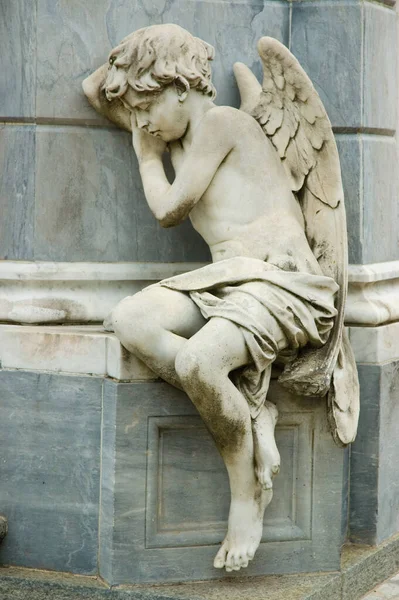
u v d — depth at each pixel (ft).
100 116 47.62
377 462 49.70
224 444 42.70
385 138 51.85
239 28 49.21
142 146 46.65
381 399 49.49
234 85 49.06
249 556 43.29
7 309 47.32
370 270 49.83
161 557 44.01
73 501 44.86
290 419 45.06
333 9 49.57
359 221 49.62
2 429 45.68
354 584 47.39
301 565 45.68
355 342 49.62
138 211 48.47
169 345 42.27
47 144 47.09
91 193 47.80
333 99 49.78
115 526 43.50
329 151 44.86
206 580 44.57
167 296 43.19
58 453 44.93
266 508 45.24
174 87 44.88
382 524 50.42
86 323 47.75
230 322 41.91
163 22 48.06
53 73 46.93
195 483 44.29
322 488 45.65
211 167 44.80
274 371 44.62
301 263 44.52
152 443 43.62
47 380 44.93
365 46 49.42
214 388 41.42
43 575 44.93
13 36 46.93
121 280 48.19
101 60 47.47
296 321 42.98
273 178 45.37
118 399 43.14
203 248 49.55
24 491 45.50
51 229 47.37
